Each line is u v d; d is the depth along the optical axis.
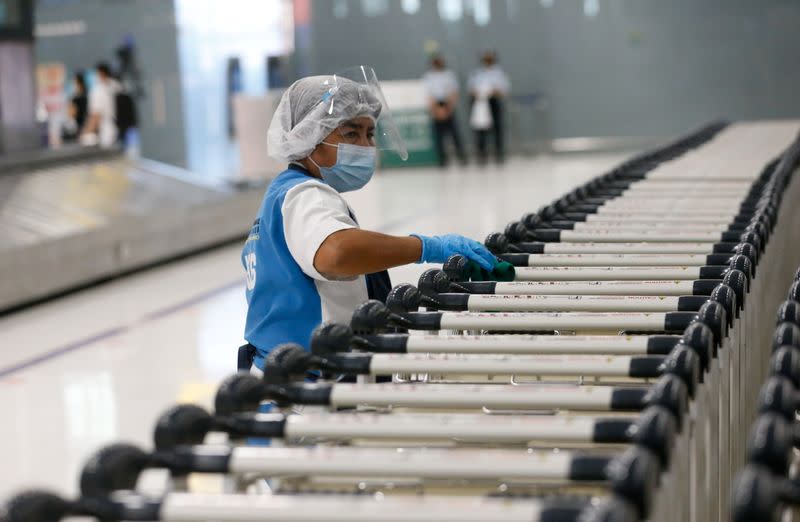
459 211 20.17
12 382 9.79
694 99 33.38
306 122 4.45
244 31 22.30
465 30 34.38
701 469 2.80
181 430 2.47
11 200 15.22
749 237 4.56
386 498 2.17
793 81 32.62
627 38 33.47
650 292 3.87
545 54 34.09
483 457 2.28
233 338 11.16
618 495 1.94
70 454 7.78
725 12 32.75
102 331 11.77
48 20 22.69
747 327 3.93
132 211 16.06
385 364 3.03
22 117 17.58
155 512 2.13
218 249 17.67
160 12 22.12
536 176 26.73
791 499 1.95
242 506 2.09
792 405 2.18
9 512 2.06
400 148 4.82
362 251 4.02
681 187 7.30
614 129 33.97
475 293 3.97
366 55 34.66
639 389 2.63
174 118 22.03
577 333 4.28
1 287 12.80
